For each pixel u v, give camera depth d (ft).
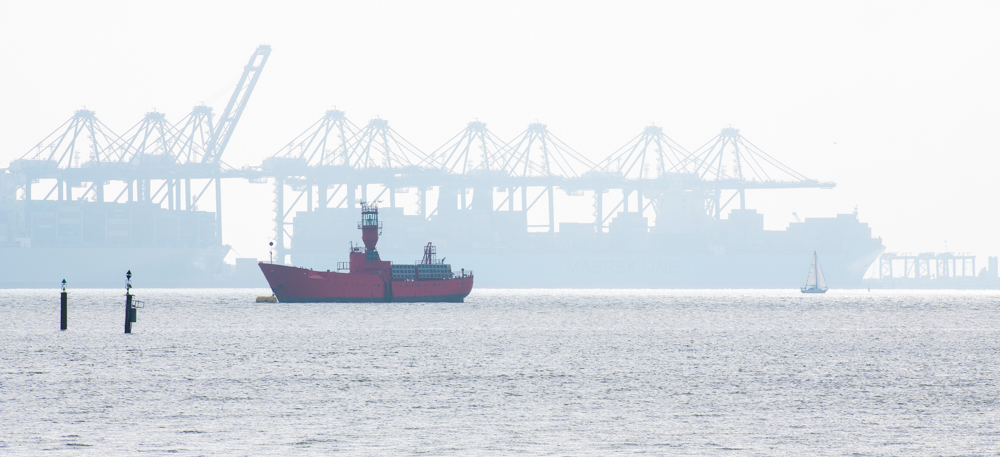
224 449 566.36
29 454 553.23
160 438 593.83
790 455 554.87
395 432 613.11
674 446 576.20
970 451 563.07
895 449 568.41
